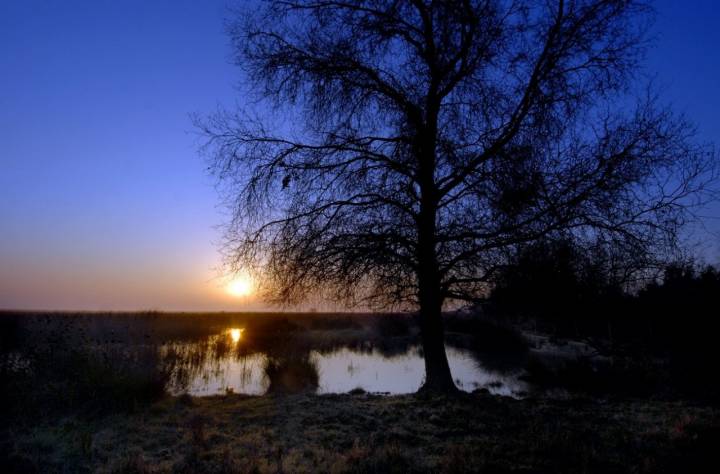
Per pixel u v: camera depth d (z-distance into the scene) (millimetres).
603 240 8516
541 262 8828
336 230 9258
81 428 6617
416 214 9594
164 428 6734
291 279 9258
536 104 8680
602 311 10383
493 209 8977
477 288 9688
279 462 5148
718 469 4773
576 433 6113
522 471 4773
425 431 6465
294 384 12930
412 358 20625
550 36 8609
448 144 9141
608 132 8422
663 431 6254
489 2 8906
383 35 9359
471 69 9102
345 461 5145
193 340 20469
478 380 14297
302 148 9609
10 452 5457
